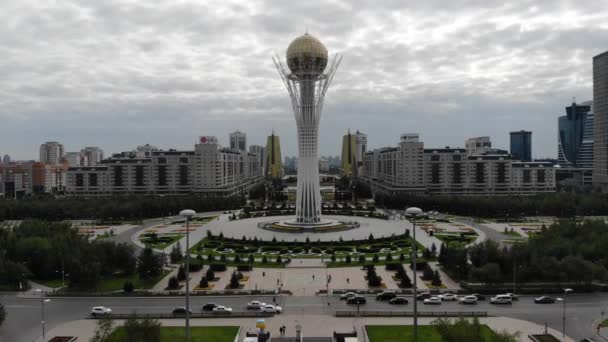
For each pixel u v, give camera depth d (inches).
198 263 7071.9
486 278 5777.6
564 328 4338.1
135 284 6122.1
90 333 4387.3
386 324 4564.5
